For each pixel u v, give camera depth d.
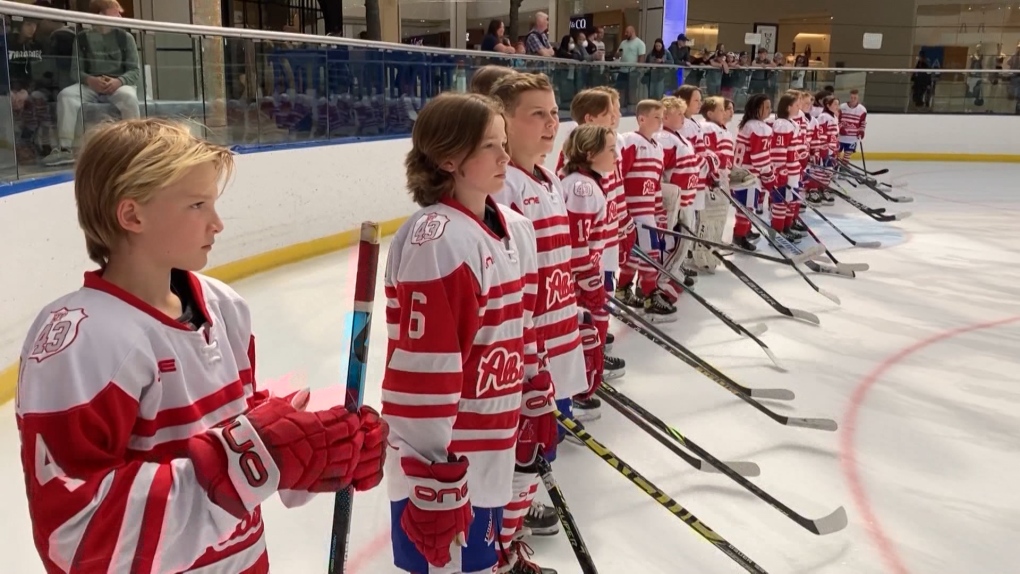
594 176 2.50
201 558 0.98
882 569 2.01
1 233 2.92
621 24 16.78
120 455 0.84
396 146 6.20
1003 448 2.73
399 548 1.46
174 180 0.86
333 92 5.55
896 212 8.20
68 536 0.77
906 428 2.89
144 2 7.48
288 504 1.01
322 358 3.42
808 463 2.59
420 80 6.38
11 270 2.98
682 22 13.41
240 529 1.02
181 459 0.85
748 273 5.40
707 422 2.90
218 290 1.01
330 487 0.93
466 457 1.41
